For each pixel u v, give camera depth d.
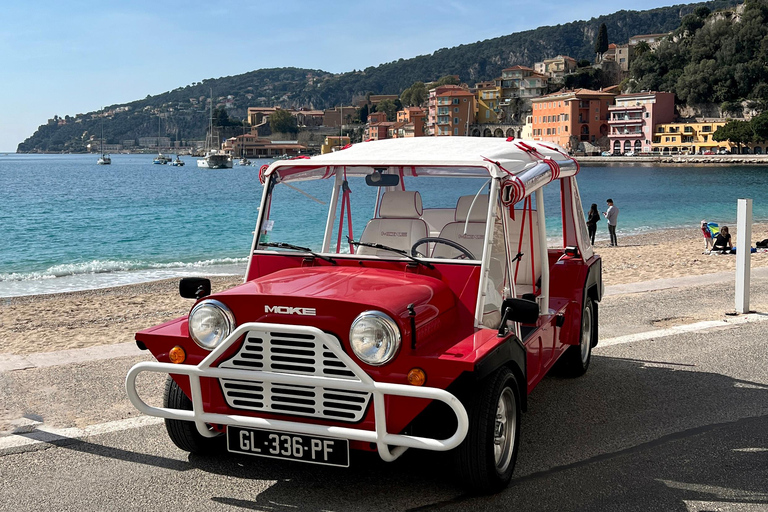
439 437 4.39
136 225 38.19
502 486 4.40
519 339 4.49
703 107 155.00
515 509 4.16
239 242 30.05
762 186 75.38
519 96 188.00
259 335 3.98
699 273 15.31
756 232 28.12
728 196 60.88
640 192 68.06
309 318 3.94
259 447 4.13
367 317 3.79
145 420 5.79
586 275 6.64
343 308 3.87
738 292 9.60
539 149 5.79
